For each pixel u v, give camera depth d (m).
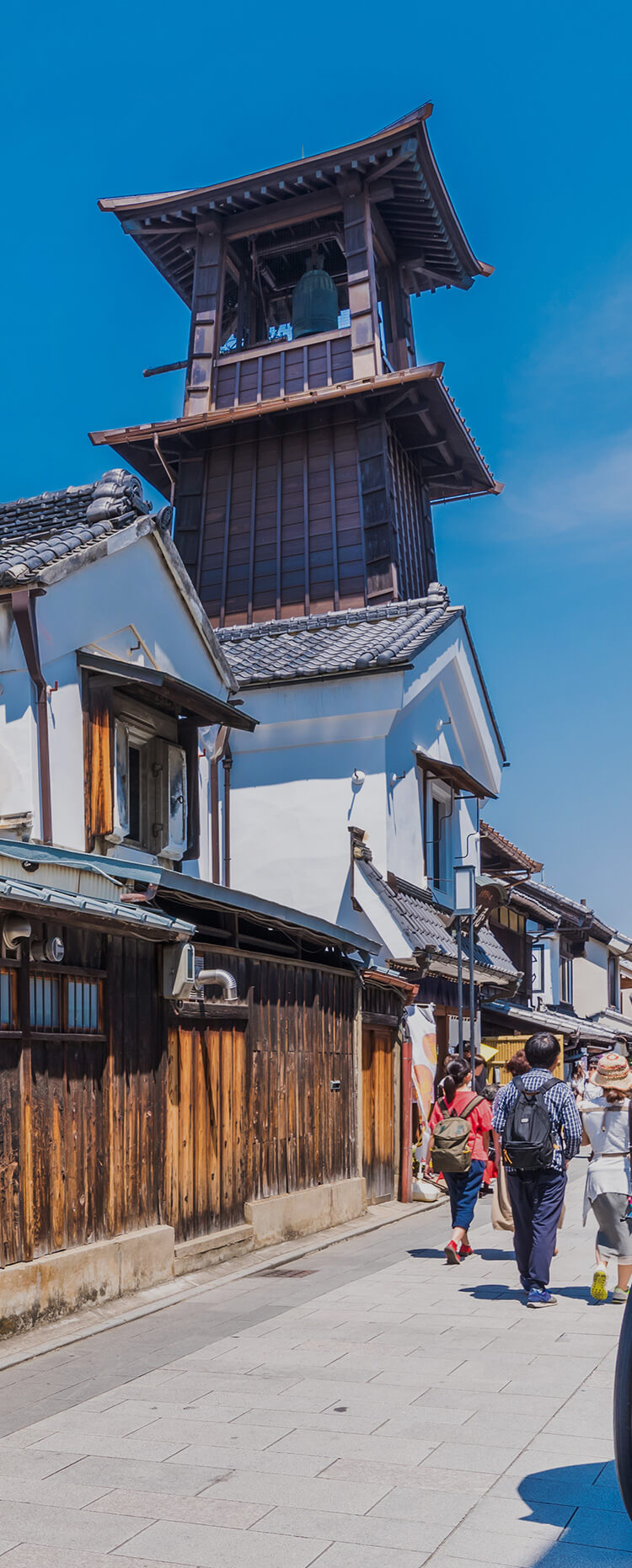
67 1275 7.78
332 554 24.47
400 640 18.64
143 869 8.77
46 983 7.90
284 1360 6.84
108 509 12.80
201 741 15.85
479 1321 7.84
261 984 11.65
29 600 10.90
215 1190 10.35
